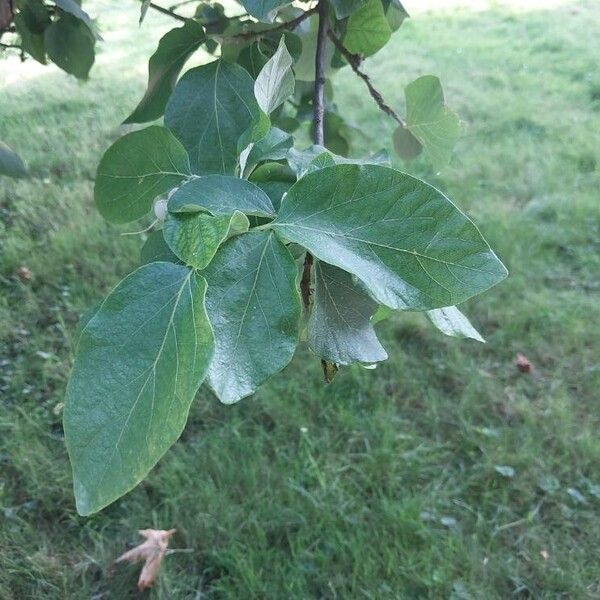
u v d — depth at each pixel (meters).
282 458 1.28
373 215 0.25
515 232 1.96
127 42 3.75
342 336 0.29
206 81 0.38
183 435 1.34
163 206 0.33
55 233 1.92
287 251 0.24
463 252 0.24
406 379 1.47
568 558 1.13
